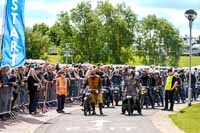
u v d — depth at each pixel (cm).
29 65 2419
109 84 2808
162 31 8544
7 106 1984
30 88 2202
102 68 3081
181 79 3400
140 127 1858
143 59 8506
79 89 3053
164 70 3916
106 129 1780
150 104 2878
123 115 2331
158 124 1970
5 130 1680
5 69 1948
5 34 2000
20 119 2000
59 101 2391
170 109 2667
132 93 2375
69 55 7369
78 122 1986
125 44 7662
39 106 2464
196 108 2798
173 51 8669
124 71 2997
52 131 1692
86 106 2300
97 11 7619
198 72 3988
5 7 1998
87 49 7500
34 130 1703
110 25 7600
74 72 3006
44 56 9531
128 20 7762
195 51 12950
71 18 7494
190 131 1764
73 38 7494
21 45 2025
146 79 2861
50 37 9819
